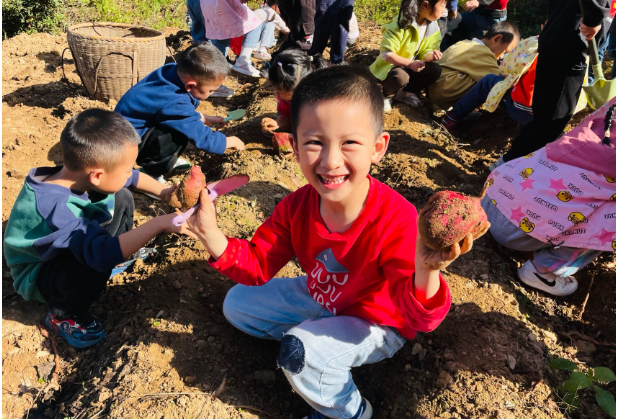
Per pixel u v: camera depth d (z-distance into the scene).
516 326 2.32
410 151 3.87
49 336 2.40
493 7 5.48
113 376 2.07
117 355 2.16
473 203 1.26
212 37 5.02
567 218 2.38
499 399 1.97
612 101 2.40
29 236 2.16
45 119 4.34
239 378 2.09
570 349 2.34
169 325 2.23
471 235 1.26
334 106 1.39
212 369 2.09
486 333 2.23
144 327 2.26
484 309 2.37
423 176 3.51
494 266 2.67
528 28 7.11
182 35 6.56
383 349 1.89
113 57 4.28
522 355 2.16
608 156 2.28
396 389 2.11
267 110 4.39
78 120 2.14
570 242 2.40
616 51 3.84
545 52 3.05
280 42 6.46
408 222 1.63
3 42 5.97
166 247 2.78
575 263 2.50
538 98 3.20
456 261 2.66
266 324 2.08
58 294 2.20
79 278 2.18
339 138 1.42
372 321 1.86
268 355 2.22
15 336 2.40
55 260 2.17
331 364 1.76
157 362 2.08
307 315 2.03
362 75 1.48
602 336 2.48
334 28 4.90
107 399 1.97
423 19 4.15
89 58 4.29
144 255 2.76
